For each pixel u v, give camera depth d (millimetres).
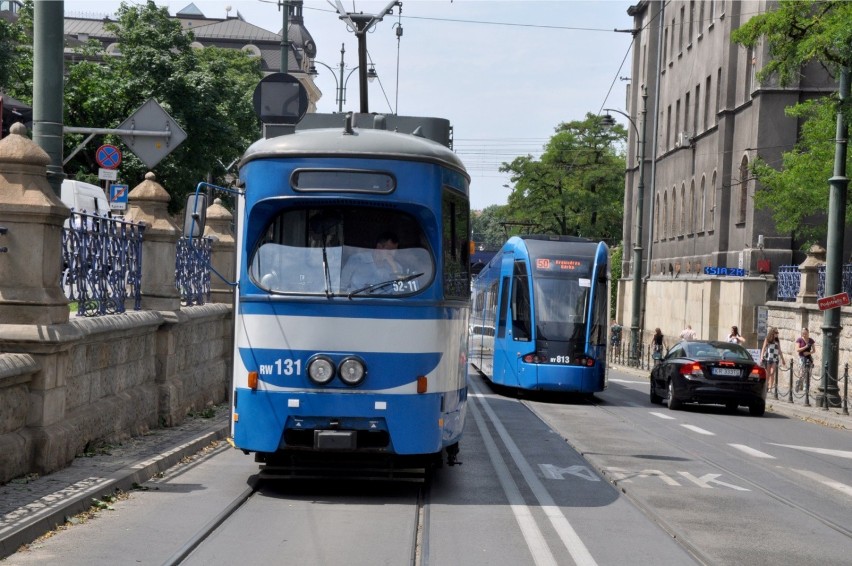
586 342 26562
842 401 27719
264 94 13523
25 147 10930
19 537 8227
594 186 77125
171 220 15711
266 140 11516
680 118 59969
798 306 35812
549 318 26625
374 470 11422
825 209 32500
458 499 11250
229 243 20000
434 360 11156
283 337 10938
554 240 28016
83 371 12203
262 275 11102
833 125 31047
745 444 18234
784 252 43688
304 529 9406
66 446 11312
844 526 10633
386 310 10969
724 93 49219
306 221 11211
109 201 25547
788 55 25875
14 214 10742
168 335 15359
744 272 44562
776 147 43750
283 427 10891
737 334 39188
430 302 11109
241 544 8719
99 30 102938
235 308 11344
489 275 31719
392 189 11133
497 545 8969
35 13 12109
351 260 11117
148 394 14695
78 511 9523
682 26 60719
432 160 11312
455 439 11961
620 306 71125
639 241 50531
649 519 10477
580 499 11492
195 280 17781
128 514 9727
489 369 29984
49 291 10961
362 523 9758
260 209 11172
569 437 17922
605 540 9328
